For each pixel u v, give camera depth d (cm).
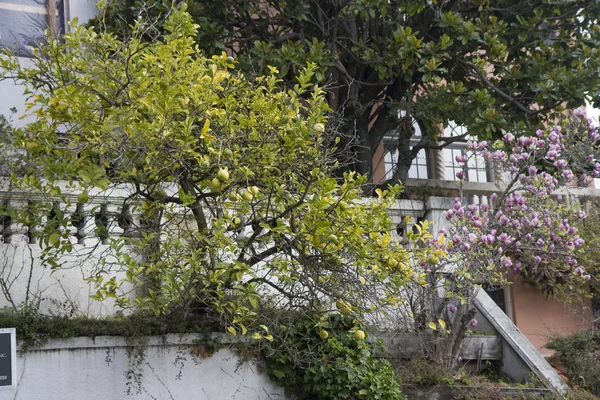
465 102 1244
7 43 1250
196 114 868
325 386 949
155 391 909
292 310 995
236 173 864
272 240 937
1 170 951
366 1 1197
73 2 1312
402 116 1395
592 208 1403
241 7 1246
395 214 1199
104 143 822
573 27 1344
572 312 1416
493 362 1171
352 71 1329
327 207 869
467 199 1318
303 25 1324
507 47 1359
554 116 1338
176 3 1176
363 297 909
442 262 1104
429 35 1334
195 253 841
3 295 928
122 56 856
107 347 895
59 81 877
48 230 873
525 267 1300
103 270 949
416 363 1062
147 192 935
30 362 855
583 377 1149
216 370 947
